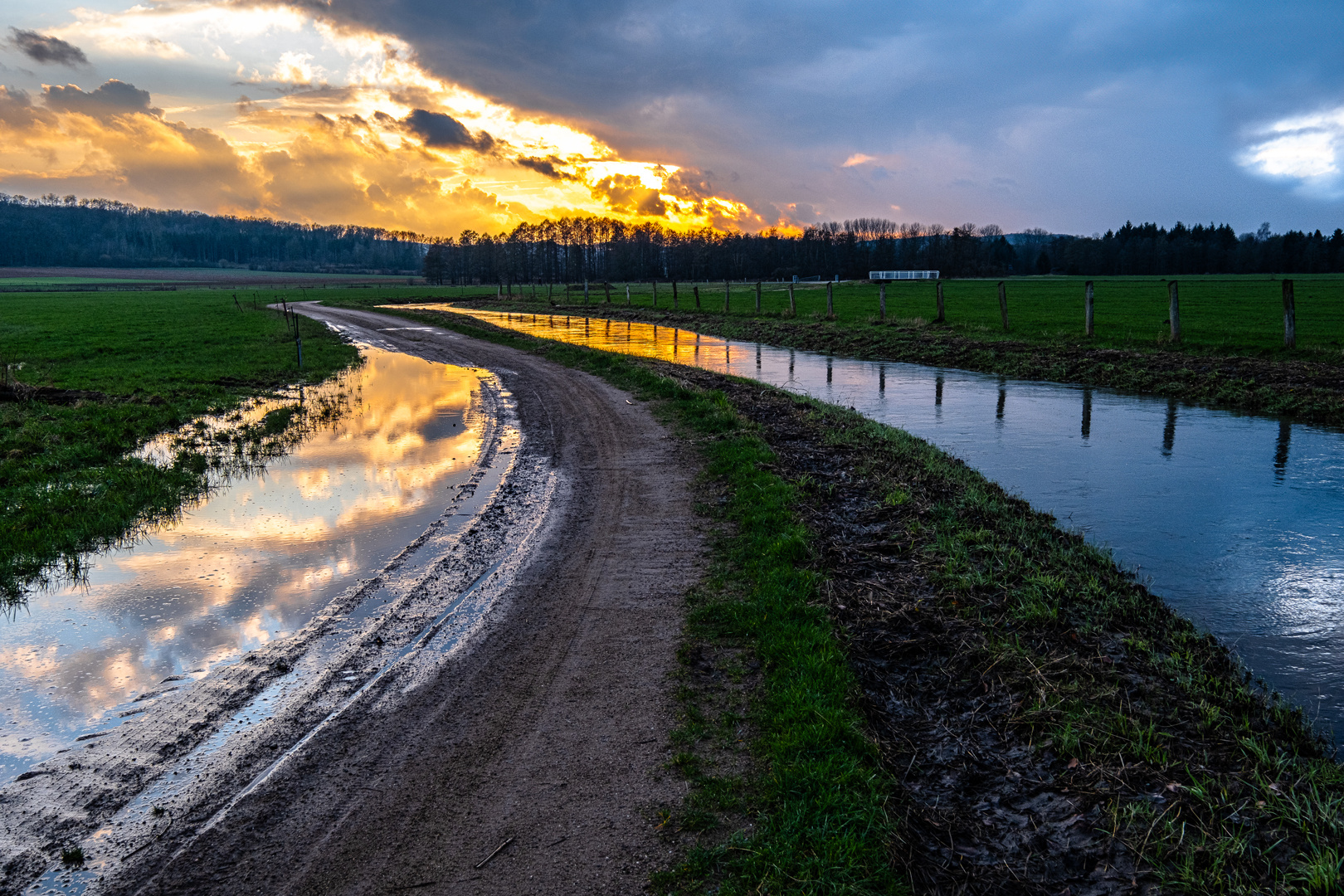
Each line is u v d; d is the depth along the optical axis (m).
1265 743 5.24
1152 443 14.45
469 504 11.68
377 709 5.99
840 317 41.19
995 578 7.95
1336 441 14.40
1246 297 53.91
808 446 14.44
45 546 9.63
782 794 4.76
